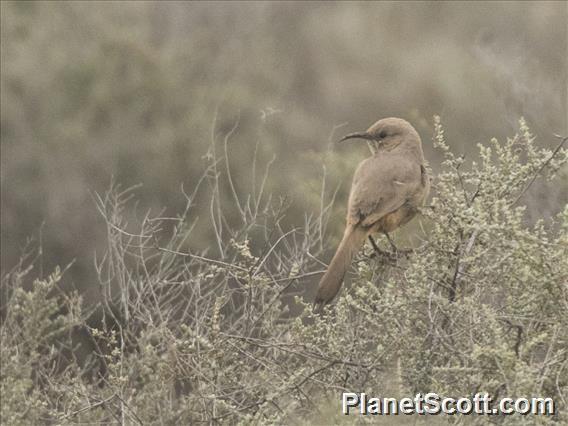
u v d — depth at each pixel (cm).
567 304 1307
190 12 4947
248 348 1562
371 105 4503
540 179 1866
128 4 4456
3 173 3419
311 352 1455
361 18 5322
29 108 3659
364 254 1599
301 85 4788
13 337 1805
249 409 1485
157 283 1725
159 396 1548
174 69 3956
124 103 3684
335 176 2484
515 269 1329
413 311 1377
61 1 4144
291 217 2406
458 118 3691
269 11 5172
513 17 4947
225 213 2895
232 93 3781
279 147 3616
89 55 3816
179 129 3500
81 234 3250
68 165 3462
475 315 1322
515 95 2959
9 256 3231
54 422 1712
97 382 1766
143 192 3356
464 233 1402
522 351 1261
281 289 1554
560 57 3956
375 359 1395
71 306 1877
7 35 3962
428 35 5203
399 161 1612
